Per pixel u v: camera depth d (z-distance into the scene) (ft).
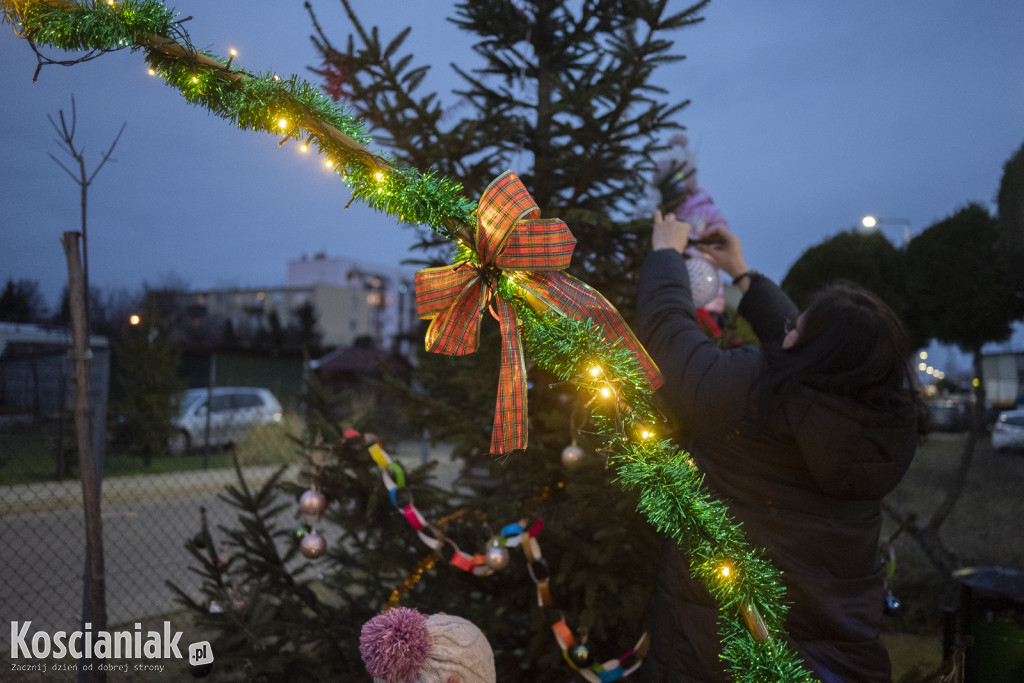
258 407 41.14
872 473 4.22
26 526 12.76
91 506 6.89
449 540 6.86
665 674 4.54
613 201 8.79
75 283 6.77
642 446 2.81
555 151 8.38
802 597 4.21
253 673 7.39
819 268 23.50
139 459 28.35
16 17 2.28
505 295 2.45
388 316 182.19
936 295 17.52
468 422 7.88
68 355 6.88
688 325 4.99
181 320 113.91
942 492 20.79
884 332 4.26
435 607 7.84
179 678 9.93
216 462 32.07
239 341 118.42
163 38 2.32
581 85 8.33
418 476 7.86
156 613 13.56
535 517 6.76
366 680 7.41
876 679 4.24
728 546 2.85
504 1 8.04
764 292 6.32
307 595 8.39
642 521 6.45
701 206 7.87
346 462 7.69
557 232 2.38
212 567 7.88
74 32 2.25
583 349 2.57
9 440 12.22
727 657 2.93
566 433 7.14
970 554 15.88
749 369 4.52
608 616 6.98
